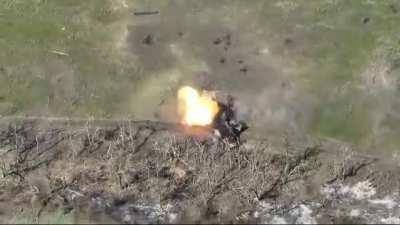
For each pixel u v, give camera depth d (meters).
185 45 93.12
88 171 81.19
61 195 78.44
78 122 86.25
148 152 82.94
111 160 82.19
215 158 82.00
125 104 87.88
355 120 85.12
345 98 86.75
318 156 82.12
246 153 82.38
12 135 85.00
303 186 79.44
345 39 92.62
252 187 79.19
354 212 76.75
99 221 75.12
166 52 92.44
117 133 85.00
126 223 75.19
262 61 90.88
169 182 80.12
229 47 92.62
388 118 85.06
